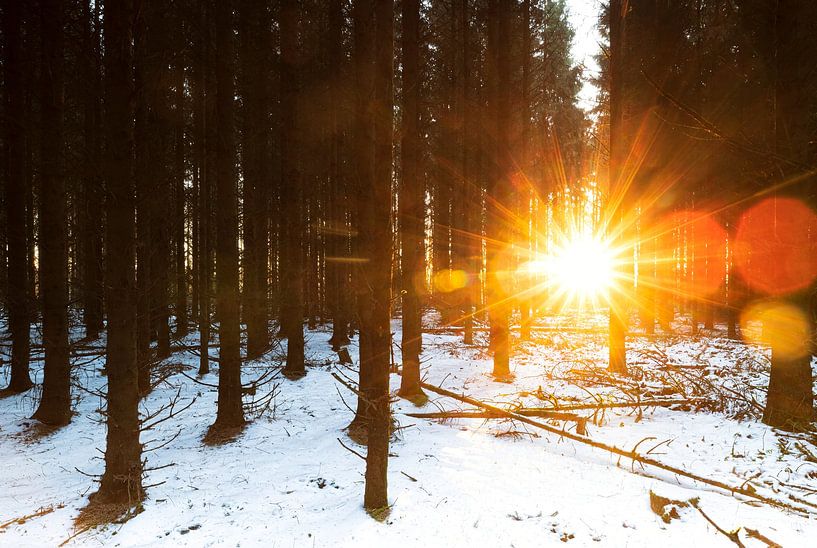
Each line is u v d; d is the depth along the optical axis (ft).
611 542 13.21
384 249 15.28
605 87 62.69
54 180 26.61
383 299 15.30
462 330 69.15
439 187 66.39
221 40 25.55
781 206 22.75
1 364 34.71
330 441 22.47
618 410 27.76
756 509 14.92
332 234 52.60
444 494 16.30
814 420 22.27
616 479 17.74
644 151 49.57
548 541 13.33
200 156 38.96
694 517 14.43
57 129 26.27
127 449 16.24
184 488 17.65
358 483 17.71
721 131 21.54
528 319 58.85
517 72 59.41
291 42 37.42
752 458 18.99
